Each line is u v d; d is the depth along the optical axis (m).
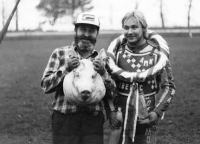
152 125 4.24
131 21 4.25
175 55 18.78
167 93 4.34
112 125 4.25
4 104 10.60
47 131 8.05
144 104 4.23
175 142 7.12
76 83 3.76
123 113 4.31
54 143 4.12
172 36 30.25
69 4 36.12
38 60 18.84
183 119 8.73
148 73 4.15
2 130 8.13
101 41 24.70
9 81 13.85
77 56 4.05
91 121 4.09
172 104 10.12
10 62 18.36
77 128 4.07
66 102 4.07
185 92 11.42
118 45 4.54
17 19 34.22
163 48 4.38
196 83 12.52
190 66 15.60
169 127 8.15
